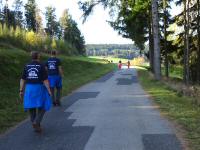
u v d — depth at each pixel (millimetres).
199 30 39281
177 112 12305
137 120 11141
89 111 13078
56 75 14430
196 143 8211
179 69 54031
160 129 9805
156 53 27578
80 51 156000
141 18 37031
